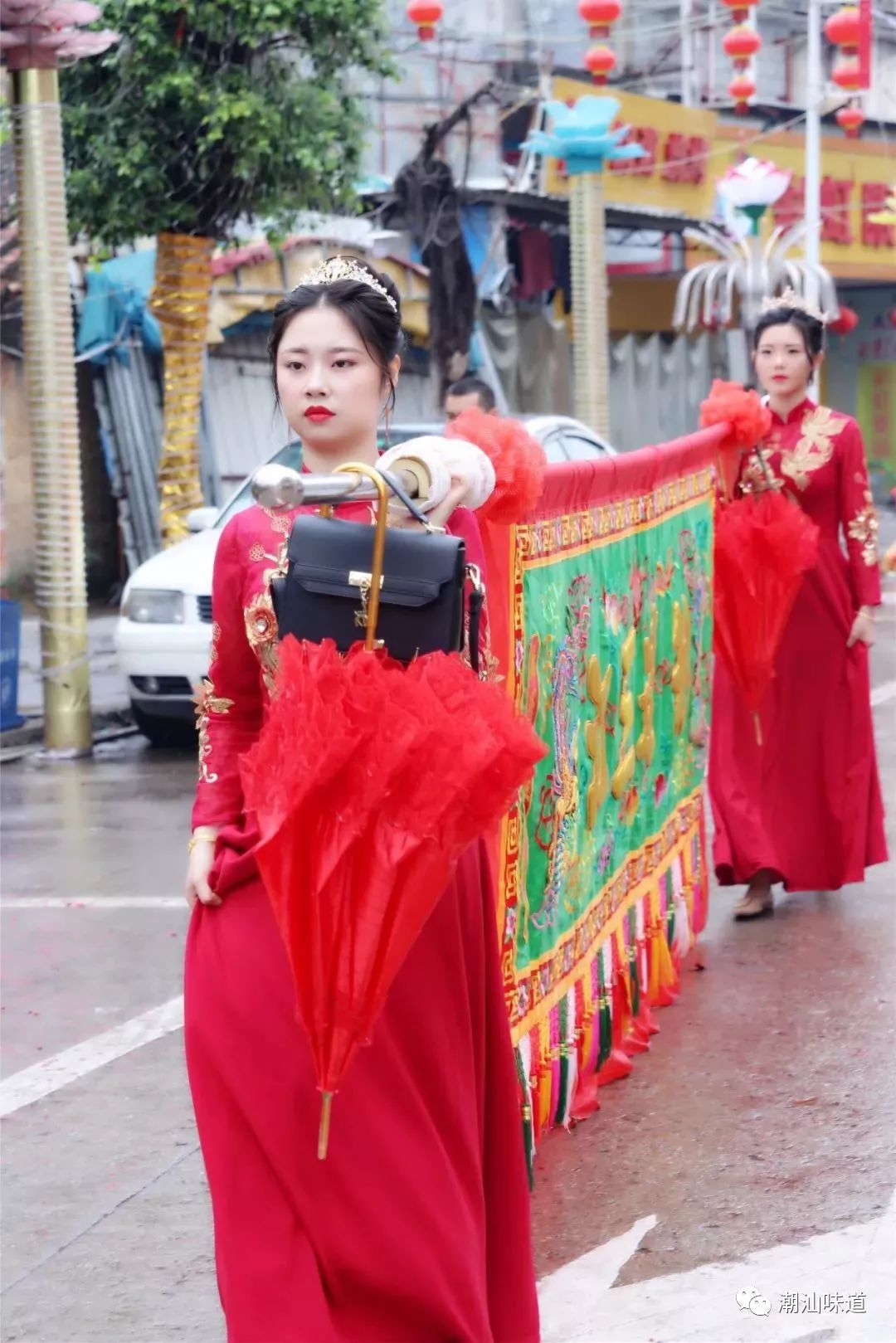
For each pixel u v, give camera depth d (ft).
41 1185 13.16
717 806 19.53
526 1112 12.03
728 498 19.16
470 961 8.77
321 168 42.68
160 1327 10.88
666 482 16.03
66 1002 17.67
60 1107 14.79
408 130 61.82
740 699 19.35
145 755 33.19
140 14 39.50
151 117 41.45
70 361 32.50
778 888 21.52
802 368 19.27
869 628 19.47
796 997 16.69
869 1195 12.21
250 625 8.95
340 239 54.85
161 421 53.67
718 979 17.38
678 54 77.46
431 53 63.67
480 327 62.59
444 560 8.03
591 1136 13.42
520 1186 9.07
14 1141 14.05
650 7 75.20
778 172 63.10
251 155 40.96
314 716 7.38
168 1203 12.80
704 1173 12.65
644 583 15.21
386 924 7.53
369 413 8.95
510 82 67.26
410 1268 8.14
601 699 13.73
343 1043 7.64
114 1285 11.49
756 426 18.44
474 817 7.56
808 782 19.70
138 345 53.11
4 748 33.81
